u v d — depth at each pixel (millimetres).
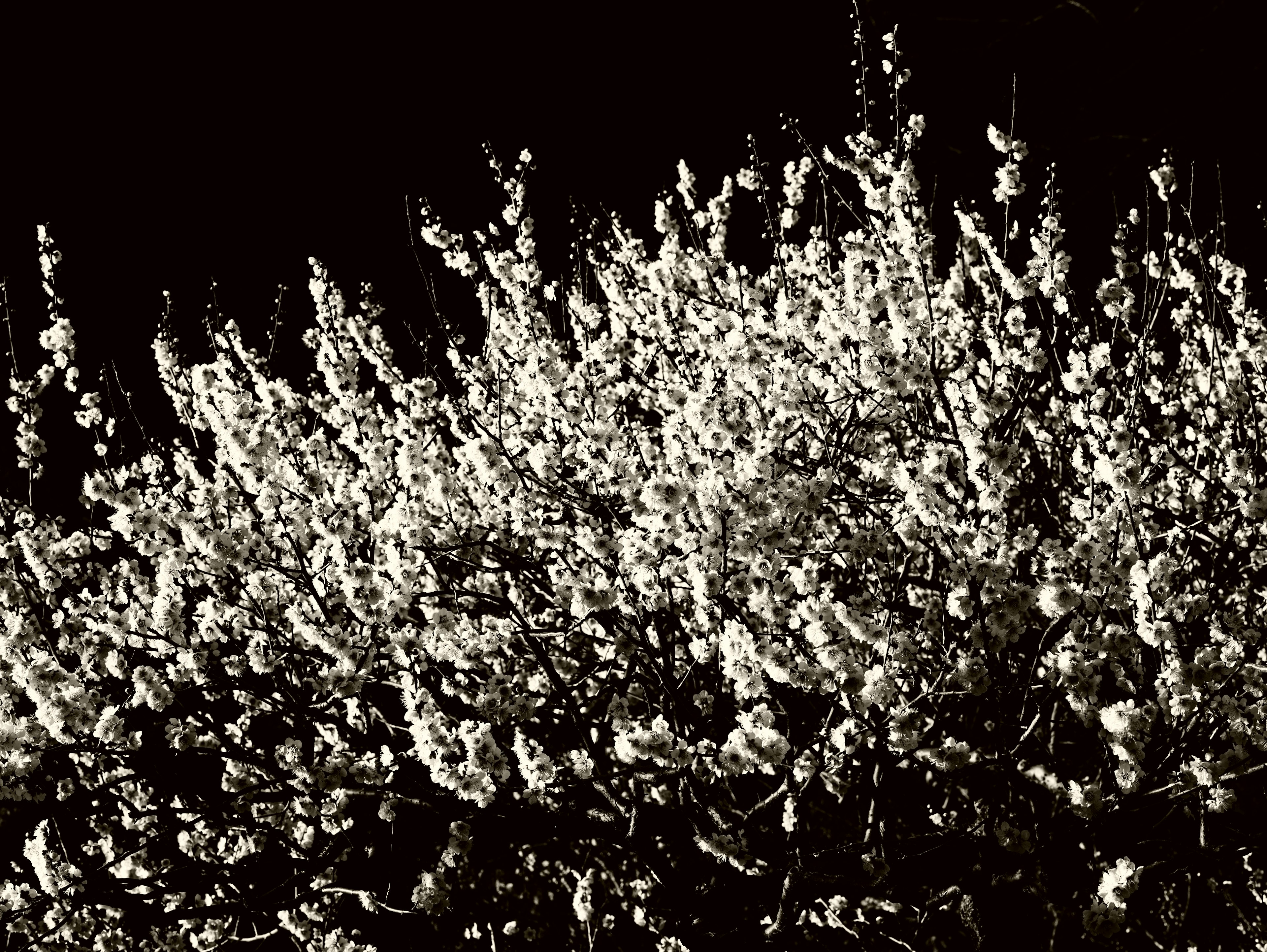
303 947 4211
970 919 3941
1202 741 3545
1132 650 3480
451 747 3078
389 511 3549
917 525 3561
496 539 4223
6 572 3871
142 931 4379
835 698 3410
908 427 4312
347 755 3828
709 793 4383
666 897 4082
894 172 4066
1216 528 3889
